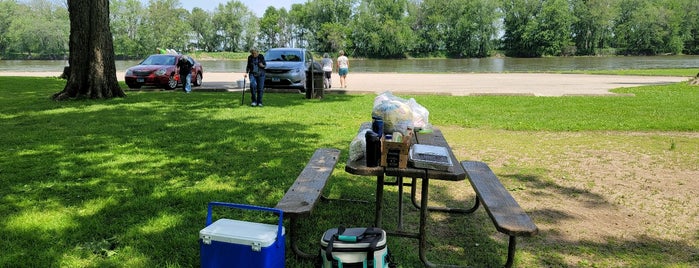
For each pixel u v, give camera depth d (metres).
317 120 10.75
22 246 3.78
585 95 16.56
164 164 6.47
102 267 3.45
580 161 7.16
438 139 4.86
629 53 107.81
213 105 13.46
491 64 69.69
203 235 2.98
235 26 121.94
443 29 111.50
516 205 3.41
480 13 107.75
